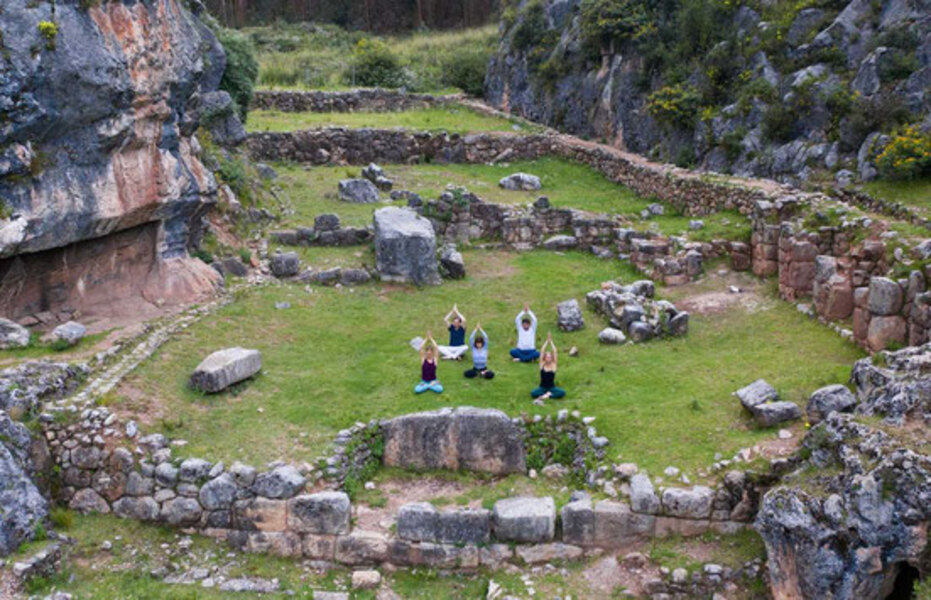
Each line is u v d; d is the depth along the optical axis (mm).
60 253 12797
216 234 17562
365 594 9039
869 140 18016
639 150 26625
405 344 14383
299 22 49125
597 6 28641
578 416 11188
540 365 12914
